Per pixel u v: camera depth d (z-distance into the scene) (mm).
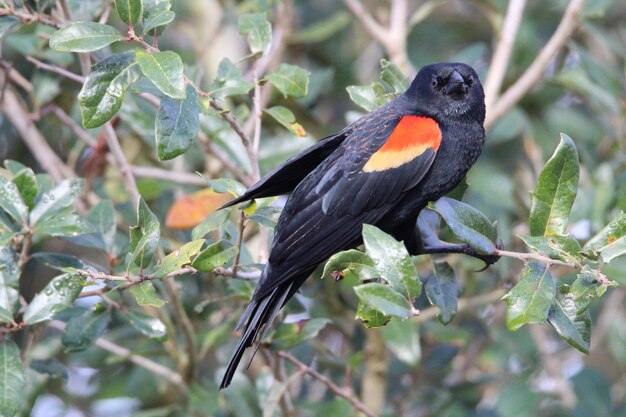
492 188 12469
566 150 7621
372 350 11688
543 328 12461
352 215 8508
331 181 8539
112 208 9484
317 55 14844
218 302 11359
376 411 11586
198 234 7746
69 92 13031
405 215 8695
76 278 7578
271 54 12516
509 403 11695
